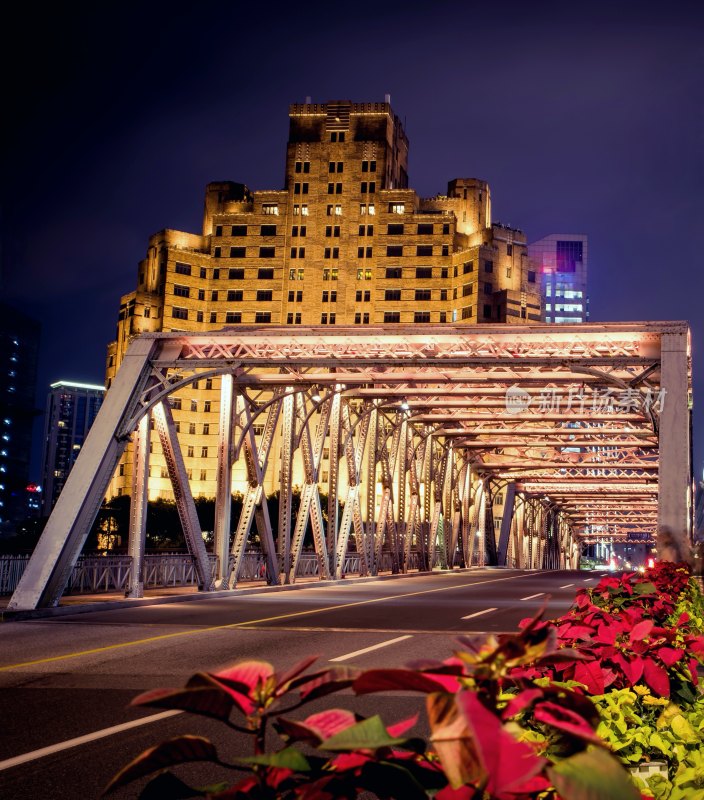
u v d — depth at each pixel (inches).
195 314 5211.6
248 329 1206.9
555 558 4429.1
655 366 1125.1
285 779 83.0
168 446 1095.6
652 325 1128.8
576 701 89.0
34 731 338.3
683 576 492.7
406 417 1894.7
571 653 92.9
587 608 241.1
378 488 2139.5
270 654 554.3
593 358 1135.6
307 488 1403.8
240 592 1168.2
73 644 613.0
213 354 1163.3
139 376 1079.0
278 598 1114.7
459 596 1176.8
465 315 5007.4
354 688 84.9
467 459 2513.5
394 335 1170.0
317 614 860.0
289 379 1290.6
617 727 147.9
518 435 2222.0
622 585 367.9
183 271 5206.7
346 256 5147.6
